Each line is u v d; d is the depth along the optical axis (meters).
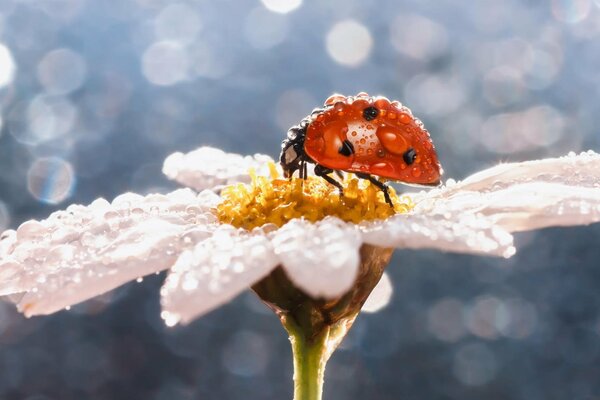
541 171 0.09
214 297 0.07
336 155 0.08
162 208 0.09
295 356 0.08
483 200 0.08
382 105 0.08
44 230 0.08
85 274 0.08
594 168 0.08
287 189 0.08
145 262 0.08
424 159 0.08
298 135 0.08
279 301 0.08
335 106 0.08
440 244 0.07
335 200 0.08
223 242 0.07
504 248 0.07
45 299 0.08
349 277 0.07
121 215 0.08
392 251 0.08
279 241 0.07
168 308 0.07
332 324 0.08
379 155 0.08
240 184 0.08
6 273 0.08
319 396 0.08
